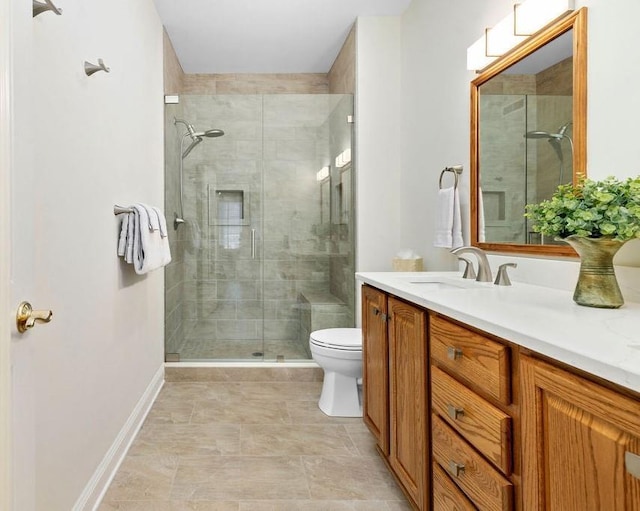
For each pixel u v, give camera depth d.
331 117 3.37
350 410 2.45
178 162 3.32
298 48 3.59
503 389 0.91
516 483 0.88
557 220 1.11
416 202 2.84
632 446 0.58
